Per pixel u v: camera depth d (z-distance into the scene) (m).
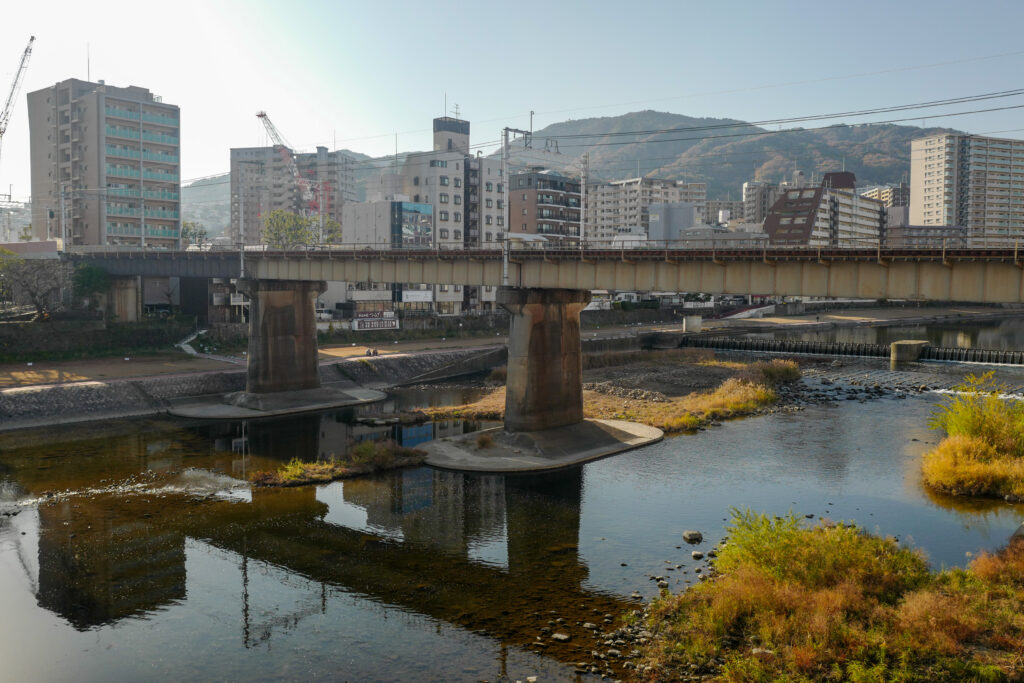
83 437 62.31
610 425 63.88
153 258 92.31
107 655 27.45
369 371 92.38
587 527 40.59
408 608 30.88
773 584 29.64
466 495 46.72
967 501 44.12
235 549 37.59
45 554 36.91
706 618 28.02
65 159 144.75
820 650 25.20
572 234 182.62
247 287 76.44
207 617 30.31
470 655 26.89
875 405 77.38
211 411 72.88
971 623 26.16
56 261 98.00
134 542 38.53
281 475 50.47
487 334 132.50
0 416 64.75
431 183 144.62
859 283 44.56
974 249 39.91
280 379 77.69
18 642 28.38
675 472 51.75
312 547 37.78
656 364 108.31
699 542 38.12
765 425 67.62
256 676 25.86
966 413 51.41
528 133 74.19
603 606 30.73
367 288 126.88
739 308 185.00
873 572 30.09
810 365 109.00
